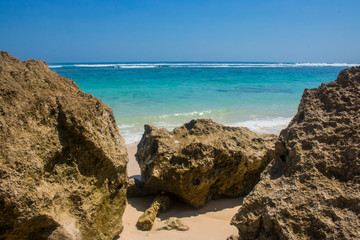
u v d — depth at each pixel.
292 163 3.30
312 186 3.00
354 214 2.69
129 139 9.47
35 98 3.17
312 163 3.15
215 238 4.12
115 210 3.96
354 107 3.42
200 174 4.99
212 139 5.35
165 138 5.53
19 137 2.84
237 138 5.58
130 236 4.12
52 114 3.26
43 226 2.91
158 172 4.99
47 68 3.91
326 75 45.91
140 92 19.91
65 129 3.33
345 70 3.85
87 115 3.56
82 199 3.37
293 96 20.17
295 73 50.44
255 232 3.12
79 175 3.43
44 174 3.05
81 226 3.30
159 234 4.22
